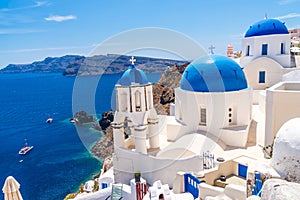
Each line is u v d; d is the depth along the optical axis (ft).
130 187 42.22
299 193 17.03
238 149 48.85
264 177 28.27
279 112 41.19
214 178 40.68
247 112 53.36
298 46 117.29
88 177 87.45
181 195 36.45
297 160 26.81
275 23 79.25
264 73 75.31
